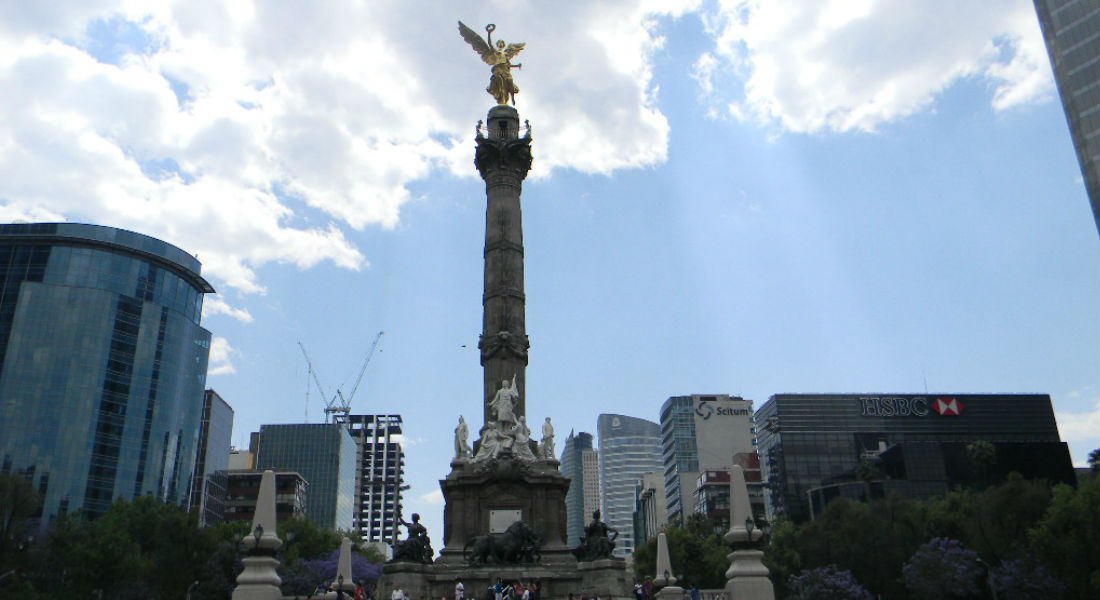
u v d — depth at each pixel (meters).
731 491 33.97
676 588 45.03
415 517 60.62
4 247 172.88
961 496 103.00
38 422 157.62
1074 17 128.00
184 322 185.50
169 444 174.62
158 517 99.50
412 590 56.62
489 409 71.25
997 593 92.31
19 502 92.50
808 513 184.00
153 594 98.38
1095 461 102.81
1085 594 78.88
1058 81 130.00
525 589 51.97
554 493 66.75
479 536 60.88
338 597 43.12
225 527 114.62
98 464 160.38
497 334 73.25
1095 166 122.25
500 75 84.69
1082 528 76.06
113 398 166.50
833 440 192.88
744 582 32.00
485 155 80.06
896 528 101.31
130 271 177.50
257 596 28.89
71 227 173.25
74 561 87.31
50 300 166.50
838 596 93.31
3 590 87.94
